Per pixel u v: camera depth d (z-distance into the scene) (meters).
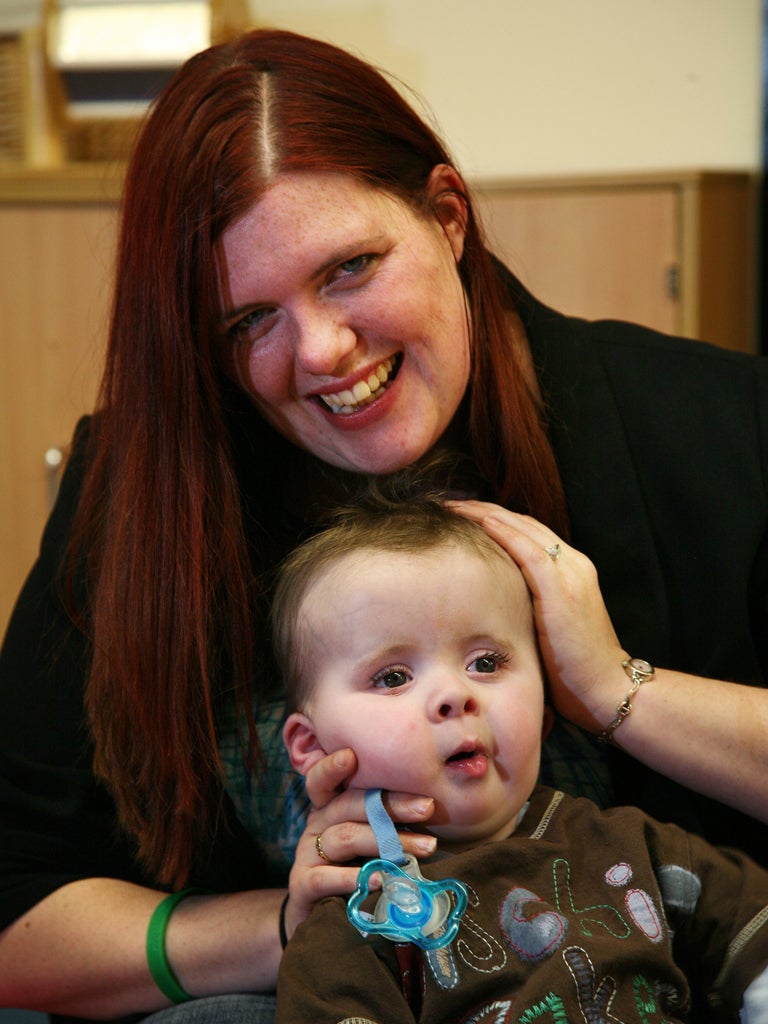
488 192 2.21
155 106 1.07
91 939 1.13
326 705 1.02
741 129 2.45
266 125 1.00
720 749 1.05
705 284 2.19
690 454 1.20
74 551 1.24
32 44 2.24
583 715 1.07
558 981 0.89
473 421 1.17
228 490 1.11
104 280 2.13
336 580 1.03
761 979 0.97
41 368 2.25
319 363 1.01
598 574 1.18
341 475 1.22
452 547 1.03
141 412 1.09
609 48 2.47
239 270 1.01
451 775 0.98
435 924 0.92
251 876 1.21
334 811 1.01
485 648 1.01
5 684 1.26
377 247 1.02
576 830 1.02
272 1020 1.05
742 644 1.17
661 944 0.94
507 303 1.25
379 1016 0.90
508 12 2.49
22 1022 1.47
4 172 2.19
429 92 2.55
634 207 2.16
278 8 2.55
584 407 1.22
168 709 1.11
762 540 1.17
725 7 2.42
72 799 1.20
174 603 1.09
